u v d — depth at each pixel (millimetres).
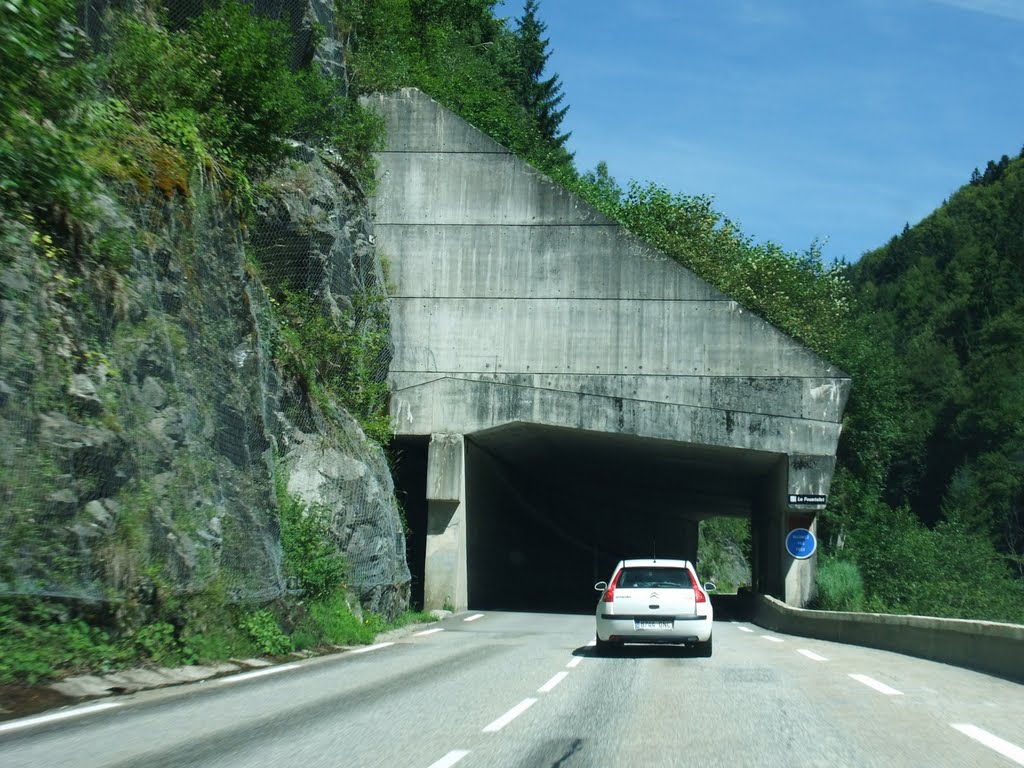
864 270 141375
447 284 31891
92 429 12656
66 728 8570
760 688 11953
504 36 64125
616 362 31094
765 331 30703
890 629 18406
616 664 15023
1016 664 13016
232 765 7086
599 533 58812
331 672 13562
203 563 14281
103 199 14594
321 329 25625
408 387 31562
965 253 118438
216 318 17406
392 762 7270
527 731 8680
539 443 36500
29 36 12633
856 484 44094
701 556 88562
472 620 28172
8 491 11047
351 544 23078
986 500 71812
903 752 7766
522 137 45750
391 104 32594
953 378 88000
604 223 31703
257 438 18031
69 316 13109
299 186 25656
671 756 7582
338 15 32375
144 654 12266
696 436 30516
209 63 20141
